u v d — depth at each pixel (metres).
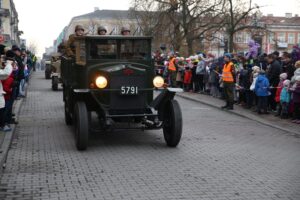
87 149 9.36
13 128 11.25
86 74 9.70
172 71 22.02
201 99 18.92
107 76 9.50
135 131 11.50
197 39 38.59
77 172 7.52
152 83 9.96
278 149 9.71
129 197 6.23
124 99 9.55
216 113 15.35
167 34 38.34
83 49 10.05
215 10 36.94
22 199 6.12
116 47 10.04
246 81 15.91
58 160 8.37
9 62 9.49
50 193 6.38
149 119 9.59
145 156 8.77
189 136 11.00
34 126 12.13
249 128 12.43
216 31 37.81
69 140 10.26
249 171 7.75
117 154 8.91
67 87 11.87
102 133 11.18
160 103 9.61
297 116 13.31
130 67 9.55
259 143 10.34
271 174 7.57
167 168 7.86
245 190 6.62
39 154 8.84
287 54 14.52
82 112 9.12
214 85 19.58
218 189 6.65
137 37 10.11
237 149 9.60
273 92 14.73
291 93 13.50
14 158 8.49
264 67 15.90
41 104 17.09
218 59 19.45
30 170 7.62
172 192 6.48
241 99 16.81
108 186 6.74
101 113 9.64
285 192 6.55
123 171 7.62
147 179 7.14
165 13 37.56
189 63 21.84
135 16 40.00
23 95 18.98
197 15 37.56
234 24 35.25
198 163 8.27
